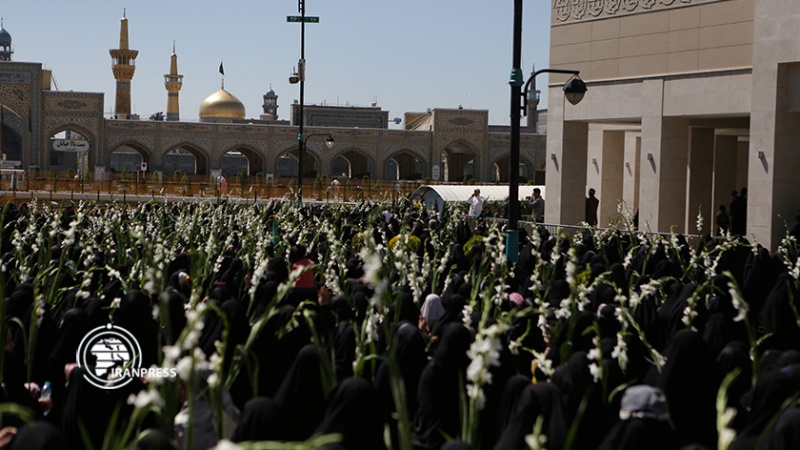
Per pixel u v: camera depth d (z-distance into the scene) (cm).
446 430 586
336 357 705
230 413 586
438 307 883
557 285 1005
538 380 707
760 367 634
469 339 606
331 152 6625
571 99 1416
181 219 1609
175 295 830
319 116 7512
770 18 1975
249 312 889
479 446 569
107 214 1688
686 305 893
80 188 4491
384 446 503
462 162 7212
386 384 628
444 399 593
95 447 583
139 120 6328
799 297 947
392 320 828
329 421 498
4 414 557
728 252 1452
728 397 597
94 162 6219
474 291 810
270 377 700
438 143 6725
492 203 3228
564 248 1533
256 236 1438
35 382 748
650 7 2319
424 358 682
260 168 7175
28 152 6069
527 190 3812
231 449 349
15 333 768
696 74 2211
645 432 458
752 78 2019
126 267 1123
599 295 979
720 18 2155
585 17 2489
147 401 419
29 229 1214
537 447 366
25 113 6044
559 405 500
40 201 4216
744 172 3089
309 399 563
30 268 1059
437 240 1495
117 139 6284
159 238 1177
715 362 605
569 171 2561
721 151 2741
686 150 2317
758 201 2008
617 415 602
